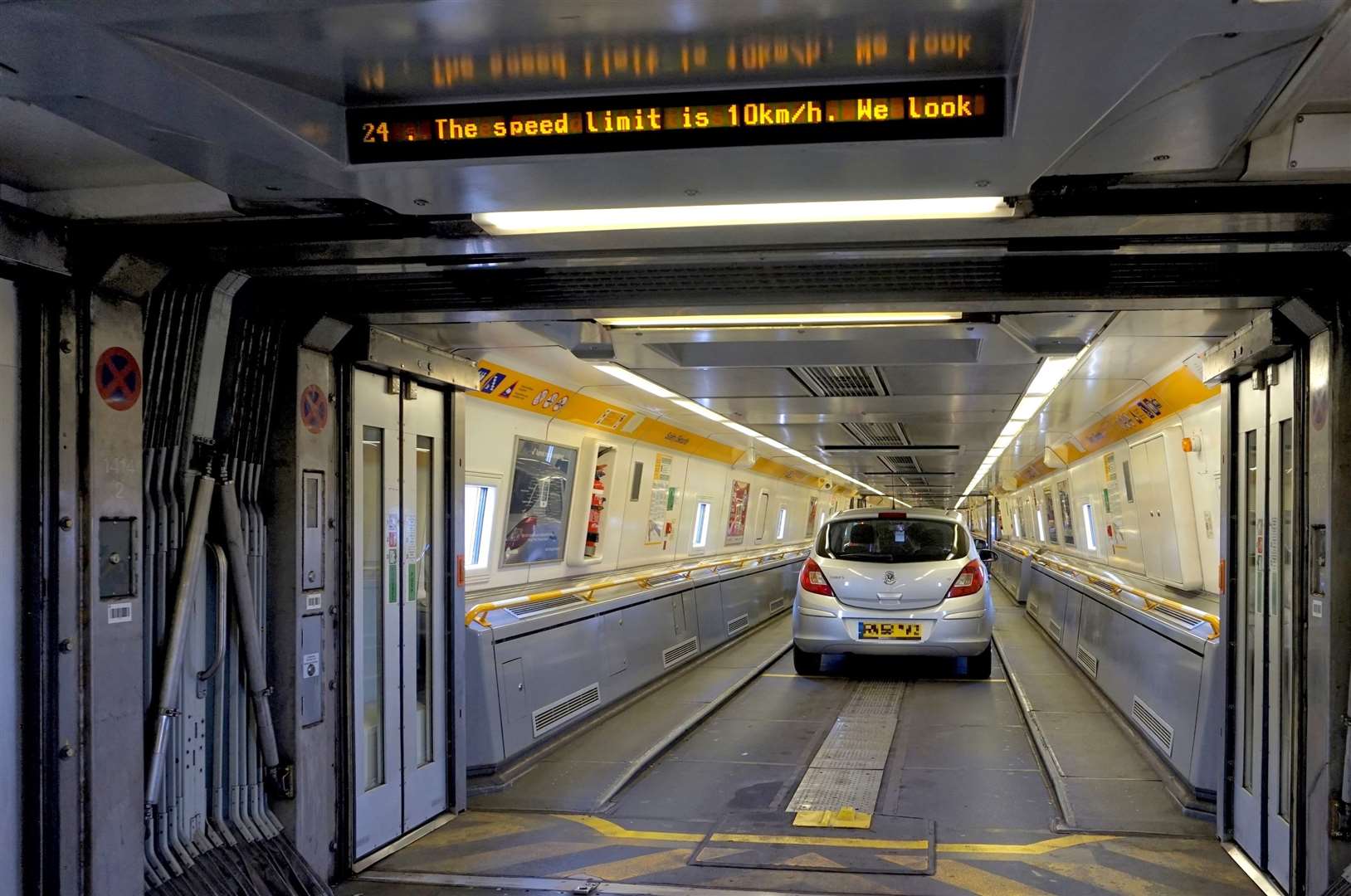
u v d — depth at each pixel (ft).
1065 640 41.96
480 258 12.73
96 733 11.27
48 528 10.90
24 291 10.95
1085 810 19.47
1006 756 24.39
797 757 24.39
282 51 7.51
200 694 13.70
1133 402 32.60
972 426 41.81
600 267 13.57
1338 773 12.94
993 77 7.91
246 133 8.23
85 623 11.20
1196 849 17.08
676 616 39.06
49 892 10.74
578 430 35.60
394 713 17.94
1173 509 32.73
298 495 15.28
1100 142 8.99
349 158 8.71
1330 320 13.08
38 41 6.84
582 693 27.96
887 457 60.90
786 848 17.38
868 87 8.07
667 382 29.07
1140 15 6.23
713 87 8.21
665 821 19.20
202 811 13.75
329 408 16.24
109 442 11.62
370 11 6.79
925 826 18.58
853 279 14.48
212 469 13.83
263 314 14.57
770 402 33.71
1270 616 15.38
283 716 15.08
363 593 17.20
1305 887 13.71
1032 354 23.15
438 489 19.90
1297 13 6.23
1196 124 8.55
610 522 41.52
